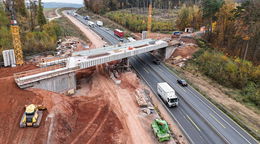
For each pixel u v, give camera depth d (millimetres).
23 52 56500
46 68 43281
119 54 52219
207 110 40500
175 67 64750
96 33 99688
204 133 33625
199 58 66562
